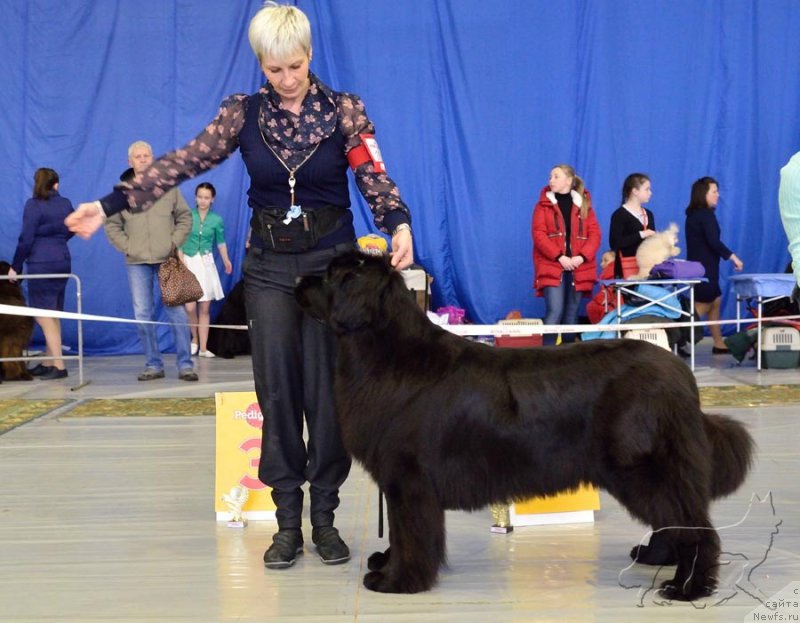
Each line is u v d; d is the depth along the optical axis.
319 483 3.97
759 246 12.26
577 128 11.93
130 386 9.27
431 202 11.95
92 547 4.13
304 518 4.61
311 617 3.26
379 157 3.85
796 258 3.84
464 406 3.33
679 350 10.88
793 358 9.77
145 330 9.59
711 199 10.77
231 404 4.62
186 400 8.30
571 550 4.01
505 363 3.41
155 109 11.92
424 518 3.40
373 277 3.37
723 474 3.48
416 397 3.36
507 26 11.77
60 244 9.90
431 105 11.86
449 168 11.94
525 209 11.96
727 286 12.25
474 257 11.98
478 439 3.33
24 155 11.85
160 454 6.10
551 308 10.02
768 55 12.02
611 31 11.88
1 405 8.14
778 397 7.96
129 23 11.81
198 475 5.52
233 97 3.84
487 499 3.37
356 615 3.27
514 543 4.12
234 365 10.84
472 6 11.75
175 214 9.54
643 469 3.29
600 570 3.73
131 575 3.75
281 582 3.64
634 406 3.29
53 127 11.85
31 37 11.73
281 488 3.92
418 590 3.46
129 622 3.23
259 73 11.91
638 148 12.02
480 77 11.83
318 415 3.91
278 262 3.80
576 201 10.02
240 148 3.86
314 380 3.89
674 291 9.47
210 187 11.30
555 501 4.43
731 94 12.02
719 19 11.91
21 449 6.28
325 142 3.78
